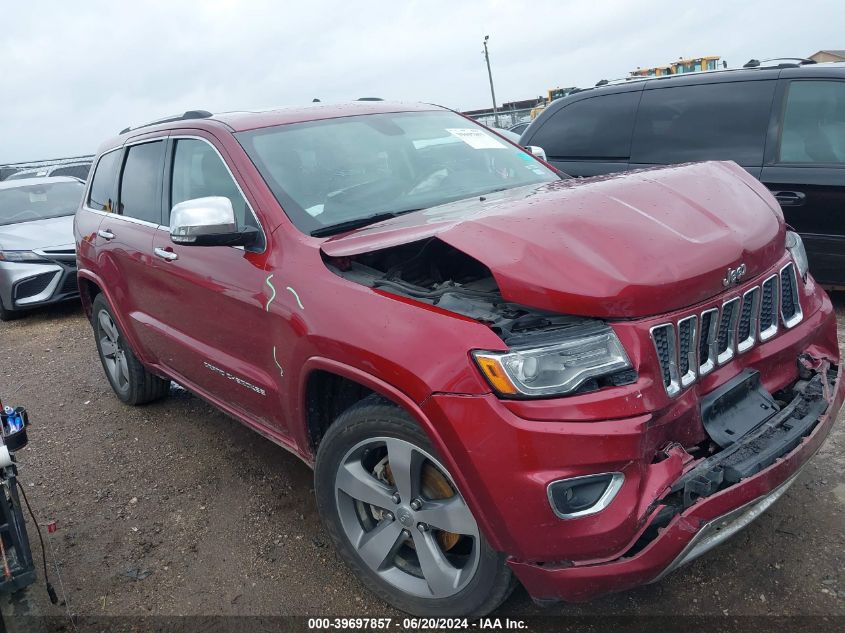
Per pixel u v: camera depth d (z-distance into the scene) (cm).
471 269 297
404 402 232
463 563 259
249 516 357
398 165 357
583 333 218
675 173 291
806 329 278
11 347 749
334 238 290
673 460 220
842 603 253
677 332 227
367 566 274
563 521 211
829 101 529
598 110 627
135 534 354
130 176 442
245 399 339
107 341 520
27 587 240
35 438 486
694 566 281
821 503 310
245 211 324
